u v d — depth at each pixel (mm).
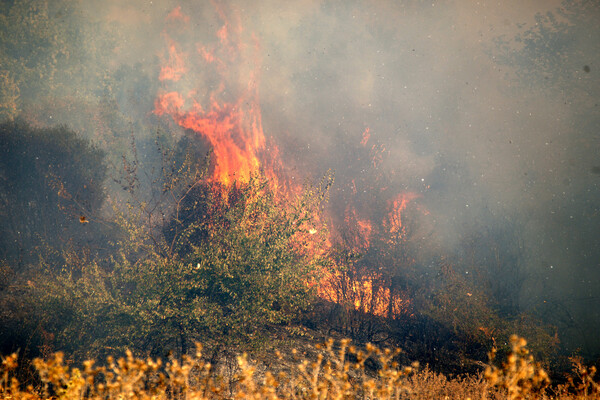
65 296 5348
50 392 4340
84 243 7008
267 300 5973
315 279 6445
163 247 6125
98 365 5191
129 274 5648
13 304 5625
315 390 3008
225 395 4969
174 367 2896
